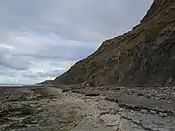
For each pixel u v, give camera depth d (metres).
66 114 23.08
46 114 24.16
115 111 21.05
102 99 31.56
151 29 60.22
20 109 28.98
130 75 59.28
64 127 17.23
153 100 25.81
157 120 16.53
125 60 66.75
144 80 52.84
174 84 43.53
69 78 127.12
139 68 56.88
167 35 52.22
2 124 20.36
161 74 48.94
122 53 72.44
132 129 14.52
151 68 52.44
